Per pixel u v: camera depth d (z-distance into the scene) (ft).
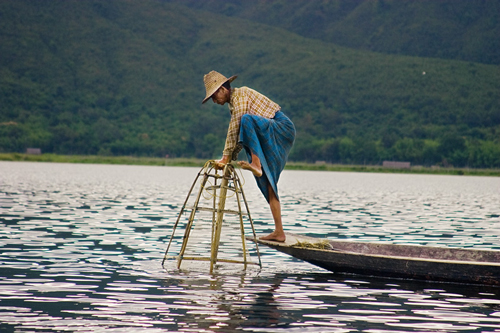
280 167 32.86
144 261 35.09
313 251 32.48
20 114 494.59
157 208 71.56
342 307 25.40
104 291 27.20
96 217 59.11
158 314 23.45
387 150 438.40
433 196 117.80
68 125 497.46
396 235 50.55
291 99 569.23
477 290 29.43
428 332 22.03
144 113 542.98
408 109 530.27
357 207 83.10
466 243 46.11
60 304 24.75
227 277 31.12
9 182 128.88
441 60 630.33
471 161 412.57
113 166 312.09
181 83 607.37
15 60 576.61
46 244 40.57
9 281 28.81
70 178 158.61
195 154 471.21
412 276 31.27
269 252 40.22
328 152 443.73
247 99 32.63
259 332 21.48
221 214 33.01
